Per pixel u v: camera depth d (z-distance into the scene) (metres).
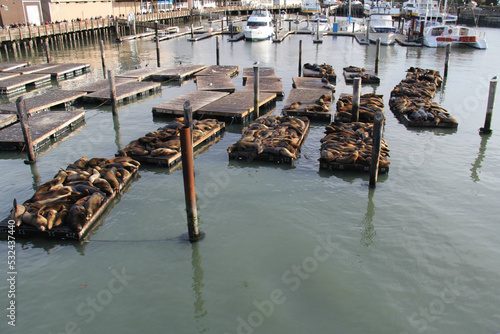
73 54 44.44
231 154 15.75
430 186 13.77
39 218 10.57
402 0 102.31
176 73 31.22
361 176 14.45
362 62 39.34
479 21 72.94
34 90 27.92
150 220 11.84
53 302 8.88
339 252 10.46
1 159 16.09
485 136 18.48
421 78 29.02
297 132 17.55
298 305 8.78
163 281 9.52
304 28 70.38
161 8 85.75
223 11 95.81
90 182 12.38
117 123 20.62
